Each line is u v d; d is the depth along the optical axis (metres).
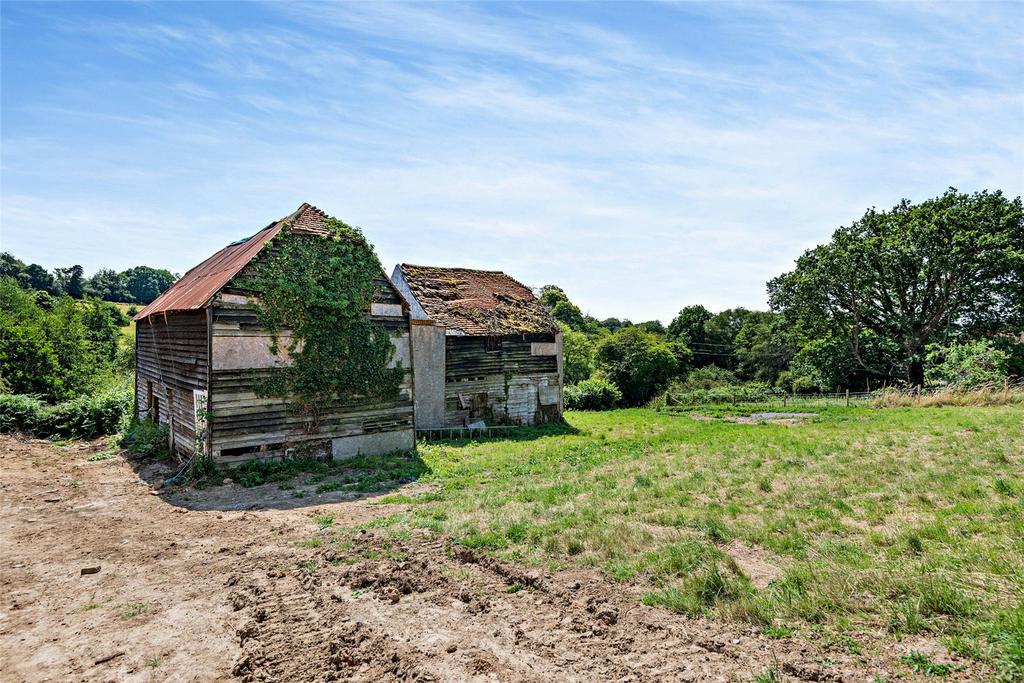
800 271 43.12
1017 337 35.19
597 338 64.25
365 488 12.74
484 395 24.31
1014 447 11.66
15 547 8.91
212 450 13.82
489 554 7.64
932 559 6.24
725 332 75.94
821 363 44.94
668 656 4.85
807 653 4.70
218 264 20.14
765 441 16.84
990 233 33.41
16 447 17.47
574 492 11.37
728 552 7.37
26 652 5.52
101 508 11.33
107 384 29.69
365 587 6.73
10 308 36.66
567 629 5.49
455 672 4.76
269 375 14.75
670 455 15.75
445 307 24.53
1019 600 4.97
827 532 7.89
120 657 5.33
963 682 4.04
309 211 17.09
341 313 15.91
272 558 7.88
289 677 4.82
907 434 14.95
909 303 38.47
